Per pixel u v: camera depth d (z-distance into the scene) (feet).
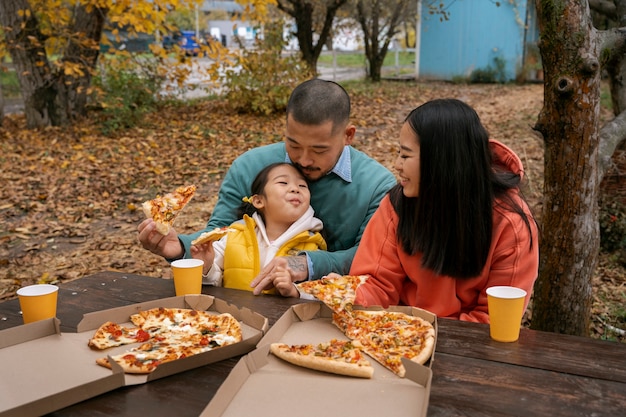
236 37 41.01
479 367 5.07
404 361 4.78
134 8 30.58
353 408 4.36
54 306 6.13
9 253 17.76
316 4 49.11
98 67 41.04
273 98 38.91
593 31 8.33
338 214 8.91
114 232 19.60
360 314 6.08
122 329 5.74
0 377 4.80
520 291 5.68
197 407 4.52
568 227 9.09
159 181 25.41
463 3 64.64
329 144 8.08
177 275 6.77
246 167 9.43
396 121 39.19
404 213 6.97
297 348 5.17
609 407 4.45
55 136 32.68
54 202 22.48
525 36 63.98
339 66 92.22
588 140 8.66
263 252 8.19
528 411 4.41
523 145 31.12
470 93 54.80
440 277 6.97
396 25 62.54
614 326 13.34
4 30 31.99
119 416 4.41
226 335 5.60
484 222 6.59
